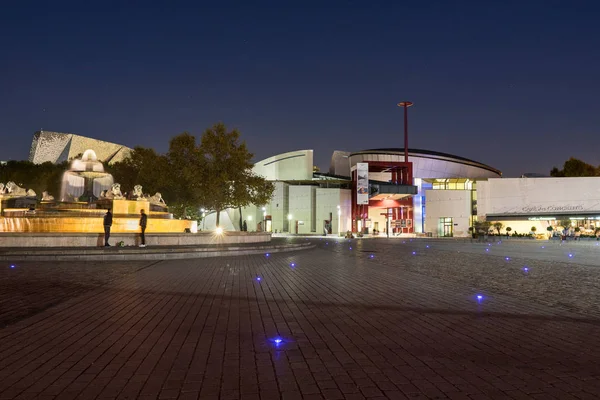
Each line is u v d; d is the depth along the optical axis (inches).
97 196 1166.3
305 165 3206.2
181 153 1382.9
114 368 175.5
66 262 616.7
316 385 156.6
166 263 629.6
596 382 158.6
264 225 3002.0
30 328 241.6
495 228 2628.0
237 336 226.5
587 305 312.7
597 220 2628.0
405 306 309.7
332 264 644.1
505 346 206.7
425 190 2682.1
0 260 619.5
